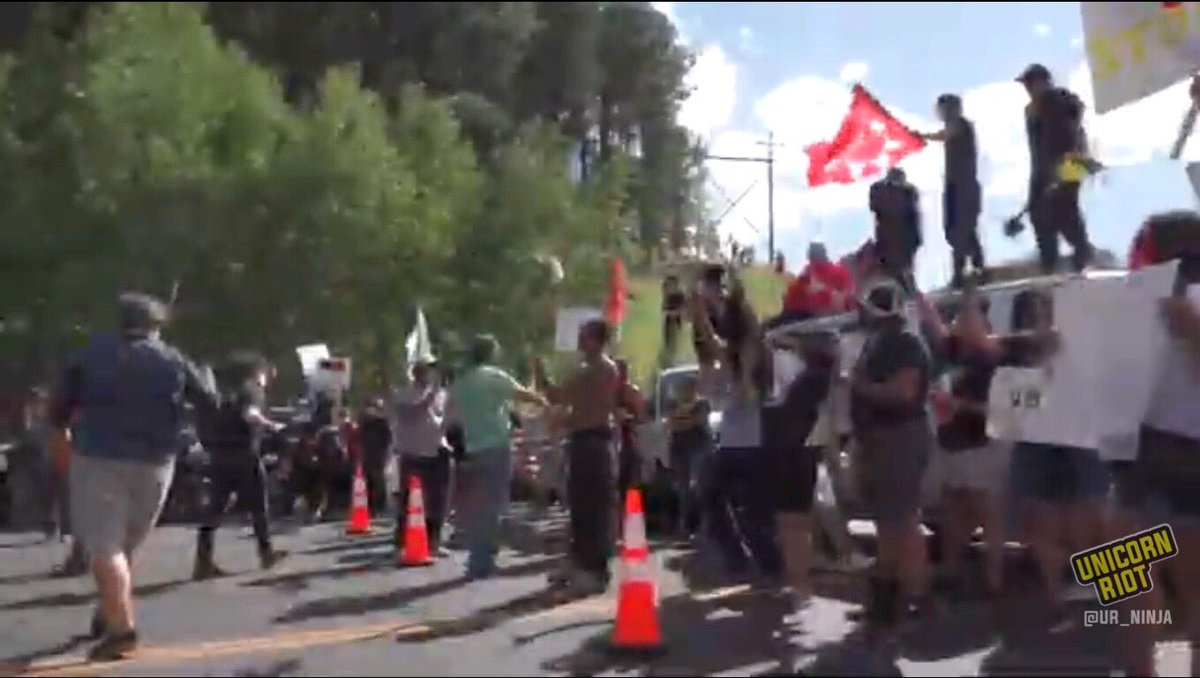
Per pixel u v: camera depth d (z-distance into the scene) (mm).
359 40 49812
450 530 15930
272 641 8703
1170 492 7945
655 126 61219
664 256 24750
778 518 10156
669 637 8594
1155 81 8516
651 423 15719
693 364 16516
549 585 10969
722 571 11438
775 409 10117
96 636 8906
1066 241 11844
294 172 34281
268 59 48844
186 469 16516
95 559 8125
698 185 48969
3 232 31312
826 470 10648
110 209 32125
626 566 8125
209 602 10492
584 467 10617
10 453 19000
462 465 15109
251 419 12406
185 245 32500
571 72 55125
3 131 31797
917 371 8242
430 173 39938
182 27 35781
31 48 33625
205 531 12141
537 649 8289
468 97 48625
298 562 13281
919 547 8375
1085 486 8914
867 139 13305
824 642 8359
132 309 8320
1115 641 8156
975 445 9773
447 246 37656
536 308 39875
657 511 15680
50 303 31234
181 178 32781
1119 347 8312
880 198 11789
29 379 30797
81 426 8148
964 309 9844
